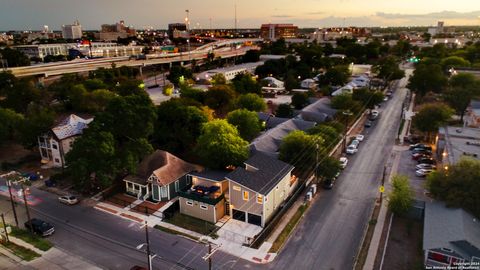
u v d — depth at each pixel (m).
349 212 41.41
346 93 80.88
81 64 140.62
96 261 32.91
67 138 54.81
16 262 32.78
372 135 70.25
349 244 35.28
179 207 42.12
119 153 45.28
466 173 36.62
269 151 52.25
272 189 38.47
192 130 56.47
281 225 38.59
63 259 33.25
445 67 124.38
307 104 85.50
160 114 58.16
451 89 85.38
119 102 50.19
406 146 63.72
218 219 39.53
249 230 37.62
